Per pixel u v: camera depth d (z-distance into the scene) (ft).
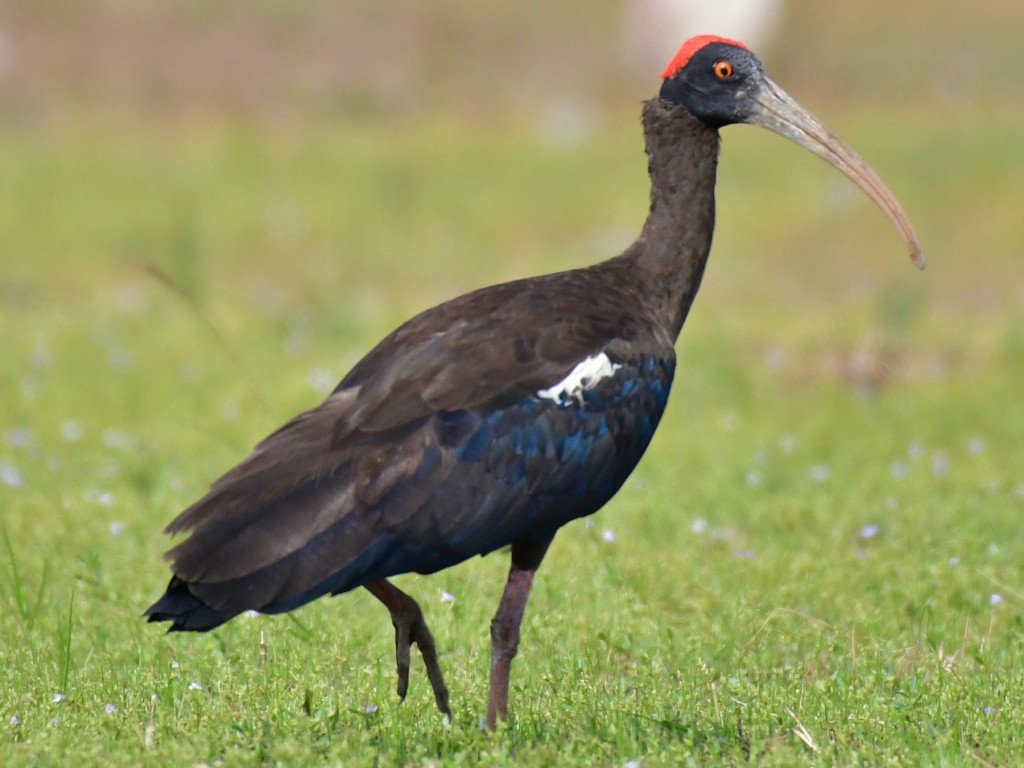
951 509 40.91
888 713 27.22
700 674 30.32
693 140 31.78
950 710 27.55
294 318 71.00
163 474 45.80
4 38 127.13
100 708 27.94
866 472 46.06
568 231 89.45
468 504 25.41
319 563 24.14
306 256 85.25
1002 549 37.65
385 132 112.57
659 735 26.50
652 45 126.52
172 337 67.21
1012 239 84.07
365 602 35.27
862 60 127.65
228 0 137.08
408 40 133.18
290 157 104.63
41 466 47.91
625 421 27.53
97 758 24.77
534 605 34.76
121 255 83.92
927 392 57.31
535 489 26.25
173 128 113.29
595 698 28.30
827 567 36.70
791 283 79.05
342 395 26.03
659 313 30.66
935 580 35.53
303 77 125.70
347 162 103.09
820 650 32.07
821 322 68.80
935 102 118.21
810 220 87.92
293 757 24.94
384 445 25.04
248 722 26.73
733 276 79.87
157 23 132.36
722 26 124.67
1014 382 58.08
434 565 25.54
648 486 44.45
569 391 26.63
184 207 92.12
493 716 26.84
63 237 87.35
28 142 108.06
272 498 24.25
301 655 31.09
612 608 34.47
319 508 24.38
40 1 132.87
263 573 23.77
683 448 49.88
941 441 50.70
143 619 33.53
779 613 33.83
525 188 97.04
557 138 108.47
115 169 101.04
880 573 36.06
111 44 128.16
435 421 25.44
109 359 62.34
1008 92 120.67
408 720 27.76
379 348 27.02
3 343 66.28
